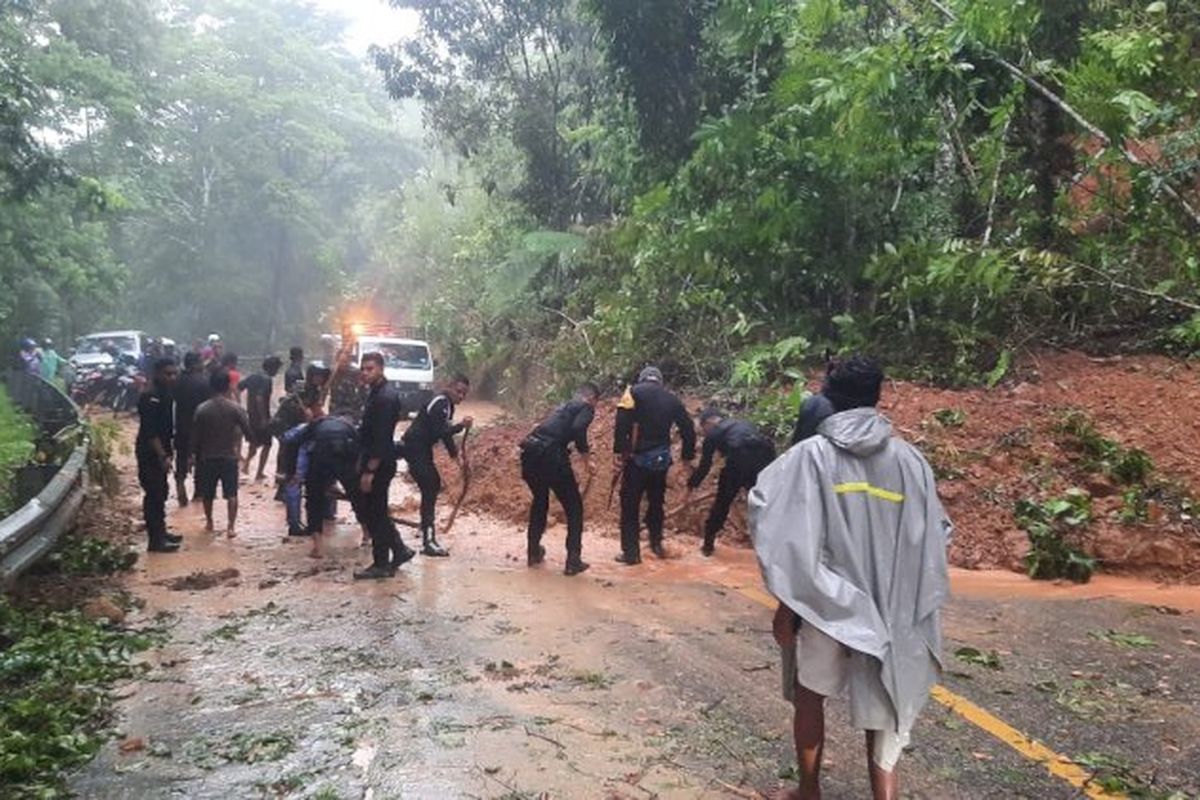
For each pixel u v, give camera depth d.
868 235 12.14
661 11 13.66
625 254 15.79
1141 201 10.23
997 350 11.18
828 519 3.44
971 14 10.02
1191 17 11.96
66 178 18.50
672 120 14.40
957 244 10.83
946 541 3.53
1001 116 10.42
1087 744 4.34
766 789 3.91
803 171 11.83
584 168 19.94
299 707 4.86
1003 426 9.34
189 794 3.89
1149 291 10.55
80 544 8.52
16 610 6.53
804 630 3.47
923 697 3.39
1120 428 8.98
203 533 9.91
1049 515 8.05
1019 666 5.41
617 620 6.52
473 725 4.59
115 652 5.79
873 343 11.89
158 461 8.91
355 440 8.55
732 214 11.95
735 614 6.69
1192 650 5.70
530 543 8.31
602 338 15.49
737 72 13.46
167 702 4.95
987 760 4.16
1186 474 8.19
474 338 26.14
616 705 4.88
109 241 44.44
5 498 8.95
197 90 44.47
